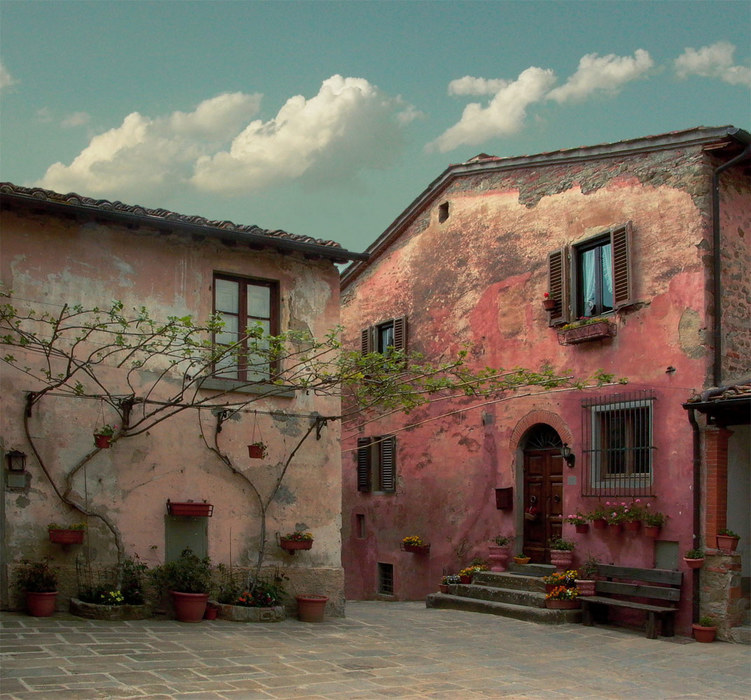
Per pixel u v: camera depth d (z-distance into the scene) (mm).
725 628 11594
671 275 13078
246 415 12219
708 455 12148
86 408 11094
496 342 16125
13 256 10859
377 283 19688
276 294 12789
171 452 11602
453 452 16891
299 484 12539
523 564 14773
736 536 11797
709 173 12922
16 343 10523
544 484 15000
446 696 8023
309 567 12461
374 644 10547
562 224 15078
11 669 7719
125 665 8211
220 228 11953
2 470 10500
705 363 12383
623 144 14016
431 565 17031
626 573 12867
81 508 10828
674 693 8734
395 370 11914
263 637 10367
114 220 11320
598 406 13844
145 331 11609
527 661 10055
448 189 17859
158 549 11352
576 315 14539
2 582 10336
